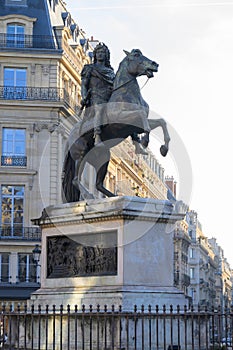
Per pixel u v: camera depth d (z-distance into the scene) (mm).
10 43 55906
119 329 13281
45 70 55938
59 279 15344
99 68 15633
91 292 14383
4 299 52375
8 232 54094
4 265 53375
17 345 14219
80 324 14141
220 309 12609
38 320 14070
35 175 55000
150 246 14469
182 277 85000
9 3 56812
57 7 60938
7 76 55812
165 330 12977
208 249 142250
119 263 14172
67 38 58438
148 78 14984
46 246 15852
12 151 55406
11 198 54906
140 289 14117
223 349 13570
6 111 55594
